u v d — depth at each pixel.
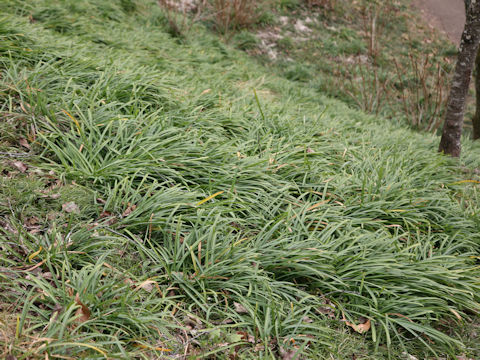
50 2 7.07
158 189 3.58
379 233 3.66
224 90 6.03
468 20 4.96
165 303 2.72
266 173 3.96
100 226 2.98
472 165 5.76
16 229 2.84
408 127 8.44
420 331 2.92
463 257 3.56
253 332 2.67
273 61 10.23
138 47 6.82
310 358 2.58
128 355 2.25
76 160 3.49
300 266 3.01
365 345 2.81
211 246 2.99
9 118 3.64
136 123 3.97
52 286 2.55
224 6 10.55
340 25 12.16
